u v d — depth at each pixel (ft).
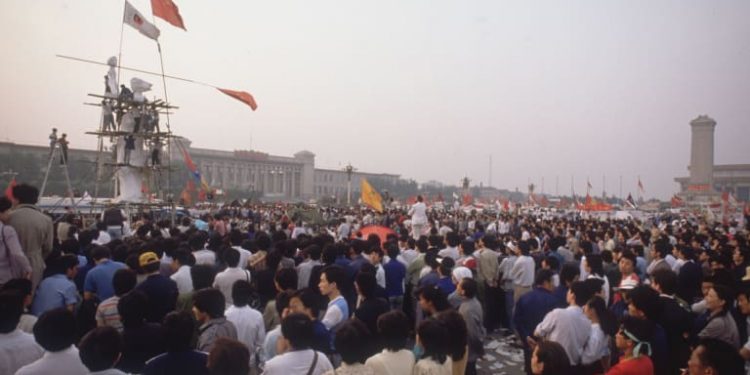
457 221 95.66
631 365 14.66
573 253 43.68
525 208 213.66
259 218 85.30
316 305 18.39
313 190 467.11
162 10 52.60
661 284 21.94
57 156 180.34
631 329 14.88
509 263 35.86
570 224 70.59
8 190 28.45
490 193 570.87
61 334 13.37
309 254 29.07
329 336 18.74
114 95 58.95
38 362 13.30
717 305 19.54
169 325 14.56
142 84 60.75
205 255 29.81
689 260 33.47
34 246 23.70
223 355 12.57
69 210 59.98
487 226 89.51
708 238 56.08
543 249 46.91
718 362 12.81
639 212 144.25
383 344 15.46
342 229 65.31
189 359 14.43
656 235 49.44
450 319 16.11
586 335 19.01
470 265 34.78
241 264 30.22
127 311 16.66
